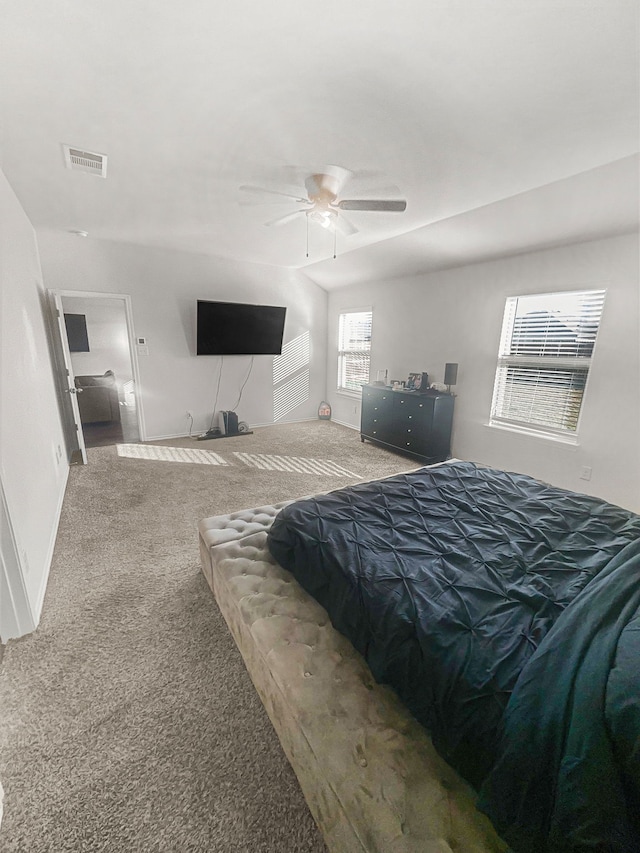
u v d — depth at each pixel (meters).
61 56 1.45
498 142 2.04
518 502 1.93
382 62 1.47
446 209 3.05
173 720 1.39
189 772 1.23
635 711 0.72
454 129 1.93
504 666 0.97
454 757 0.93
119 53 1.44
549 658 0.93
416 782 0.95
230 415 5.49
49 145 2.14
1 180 2.38
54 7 1.22
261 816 1.12
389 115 1.82
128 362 7.62
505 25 1.28
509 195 2.75
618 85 1.57
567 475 3.39
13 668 1.59
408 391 4.47
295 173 2.47
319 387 6.66
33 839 1.06
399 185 2.62
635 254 2.80
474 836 0.85
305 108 1.78
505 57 1.43
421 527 1.70
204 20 1.28
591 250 3.04
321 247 4.43
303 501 1.96
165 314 4.97
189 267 5.00
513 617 1.15
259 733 1.35
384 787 0.94
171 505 3.19
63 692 1.49
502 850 0.82
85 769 1.23
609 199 2.50
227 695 1.49
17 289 2.58
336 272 5.46
